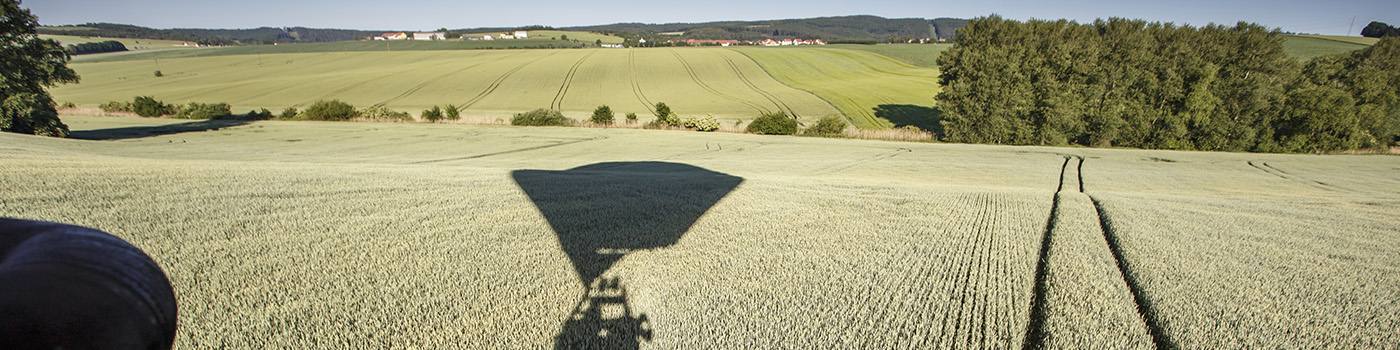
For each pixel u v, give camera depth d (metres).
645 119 42.84
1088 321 3.69
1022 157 21.77
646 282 4.07
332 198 6.36
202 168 7.76
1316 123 27.39
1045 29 34.31
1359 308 4.06
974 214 7.14
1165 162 20.91
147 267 1.28
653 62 79.06
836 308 3.76
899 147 26.00
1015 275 4.61
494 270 4.16
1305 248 5.84
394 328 3.19
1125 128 30.77
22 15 24.45
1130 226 6.69
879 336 3.39
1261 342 3.46
